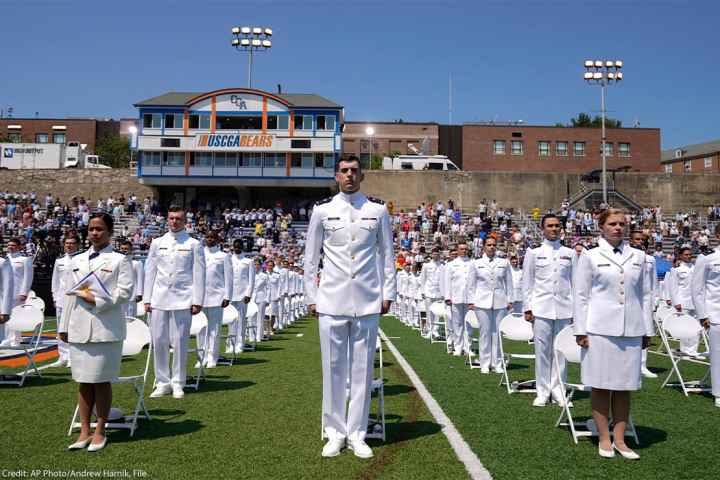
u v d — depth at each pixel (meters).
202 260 7.98
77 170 46.44
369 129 57.00
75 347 5.18
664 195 46.88
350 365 5.32
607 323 5.10
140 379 5.89
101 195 46.19
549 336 7.20
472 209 46.22
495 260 9.75
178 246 7.88
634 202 46.44
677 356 8.43
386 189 46.59
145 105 43.19
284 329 18.00
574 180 46.69
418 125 61.31
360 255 5.36
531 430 5.80
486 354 9.59
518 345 13.76
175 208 8.04
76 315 5.17
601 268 5.23
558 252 7.37
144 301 7.79
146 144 42.94
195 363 10.38
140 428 5.83
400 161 49.31
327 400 5.30
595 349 5.12
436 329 15.38
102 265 5.28
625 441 5.48
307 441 5.37
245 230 37.34
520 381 8.66
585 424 5.93
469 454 4.96
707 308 7.53
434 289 15.63
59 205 39.59
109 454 4.98
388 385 8.26
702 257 7.54
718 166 64.12
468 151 57.53
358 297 5.30
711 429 5.96
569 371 9.93
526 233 35.22
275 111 43.81
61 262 10.45
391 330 18.03
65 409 6.63
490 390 7.91
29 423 6.00
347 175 5.50
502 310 9.68
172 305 7.68
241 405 6.88
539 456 4.96
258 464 4.71
